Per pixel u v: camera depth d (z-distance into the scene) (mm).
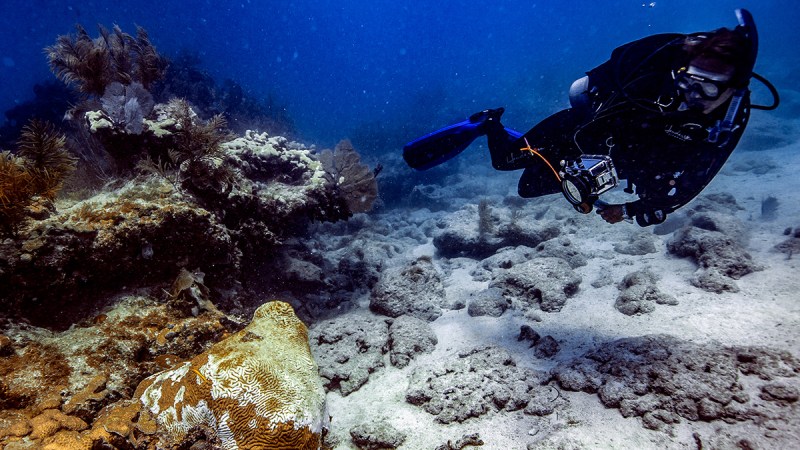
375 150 22453
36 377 2531
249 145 5789
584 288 5148
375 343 4418
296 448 2205
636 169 3467
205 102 13742
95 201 3809
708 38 2629
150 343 3199
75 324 3150
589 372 3268
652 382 3018
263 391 2287
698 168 3164
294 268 5887
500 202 11984
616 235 6914
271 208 5129
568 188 3297
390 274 5602
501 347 3934
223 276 4391
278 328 2873
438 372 3686
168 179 4211
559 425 2912
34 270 2959
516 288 5148
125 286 3596
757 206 7168
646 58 3158
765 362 2965
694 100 2746
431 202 13227
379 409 3531
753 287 4133
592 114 3664
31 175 3262
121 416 2389
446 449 2908
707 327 3639
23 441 2037
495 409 3238
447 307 5324
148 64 5719
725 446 2445
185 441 2357
